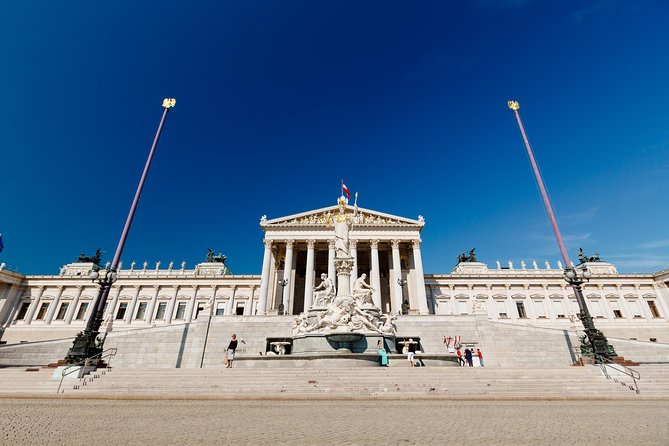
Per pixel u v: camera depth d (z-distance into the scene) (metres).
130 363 34.41
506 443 6.70
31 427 8.02
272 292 58.78
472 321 37.06
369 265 66.31
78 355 17.70
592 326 19.64
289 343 28.58
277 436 7.24
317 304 27.98
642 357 34.78
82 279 68.44
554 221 23.30
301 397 13.52
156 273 71.50
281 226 60.44
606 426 8.36
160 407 11.40
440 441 6.85
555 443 6.70
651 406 11.93
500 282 68.38
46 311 66.62
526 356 35.41
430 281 68.50
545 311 66.50
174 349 35.28
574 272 21.30
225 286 69.62
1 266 66.00
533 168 25.56
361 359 22.16
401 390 14.62
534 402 12.85
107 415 9.81
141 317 67.69
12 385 15.73
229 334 36.06
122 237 22.14
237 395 13.77
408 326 36.91
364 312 26.09
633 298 67.25
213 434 7.41
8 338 62.44
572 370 17.72
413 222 60.97
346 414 10.07
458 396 13.87
